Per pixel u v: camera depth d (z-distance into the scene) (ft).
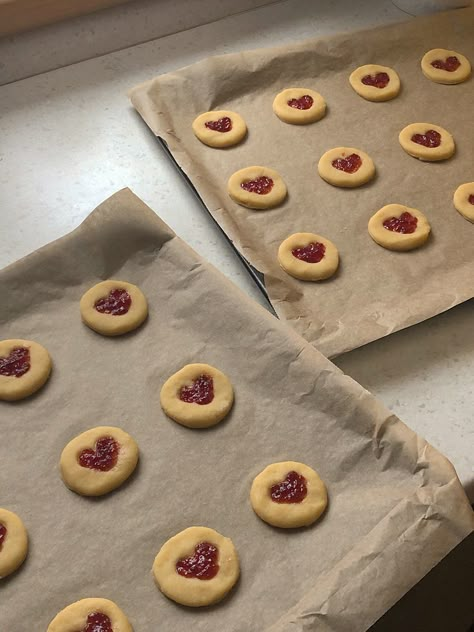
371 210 2.12
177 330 1.80
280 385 1.67
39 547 1.49
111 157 2.27
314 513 1.51
